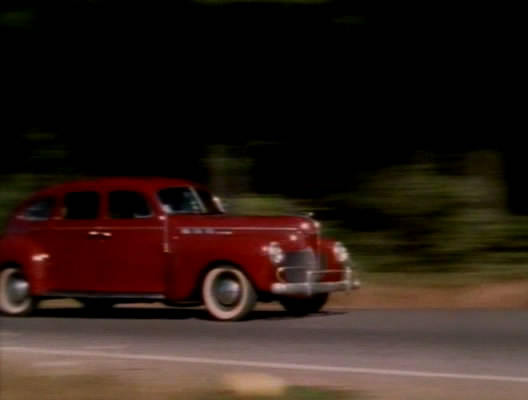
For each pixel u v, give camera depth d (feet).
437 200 71.56
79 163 82.84
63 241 62.39
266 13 71.31
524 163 76.13
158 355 47.24
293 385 38.83
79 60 79.41
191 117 80.53
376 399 36.19
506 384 39.01
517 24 73.05
